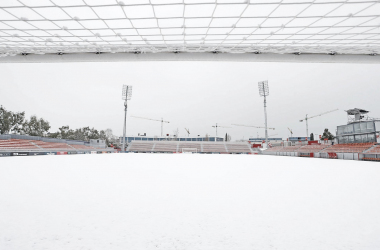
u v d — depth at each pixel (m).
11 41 9.28
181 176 8.76
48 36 8.82
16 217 3.77
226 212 4.11
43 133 58.56
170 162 16.16
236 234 3.16
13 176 8.41
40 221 3.59
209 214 3.99
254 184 7.03
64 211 4.11
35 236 3.05
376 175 9.40
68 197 5.13
